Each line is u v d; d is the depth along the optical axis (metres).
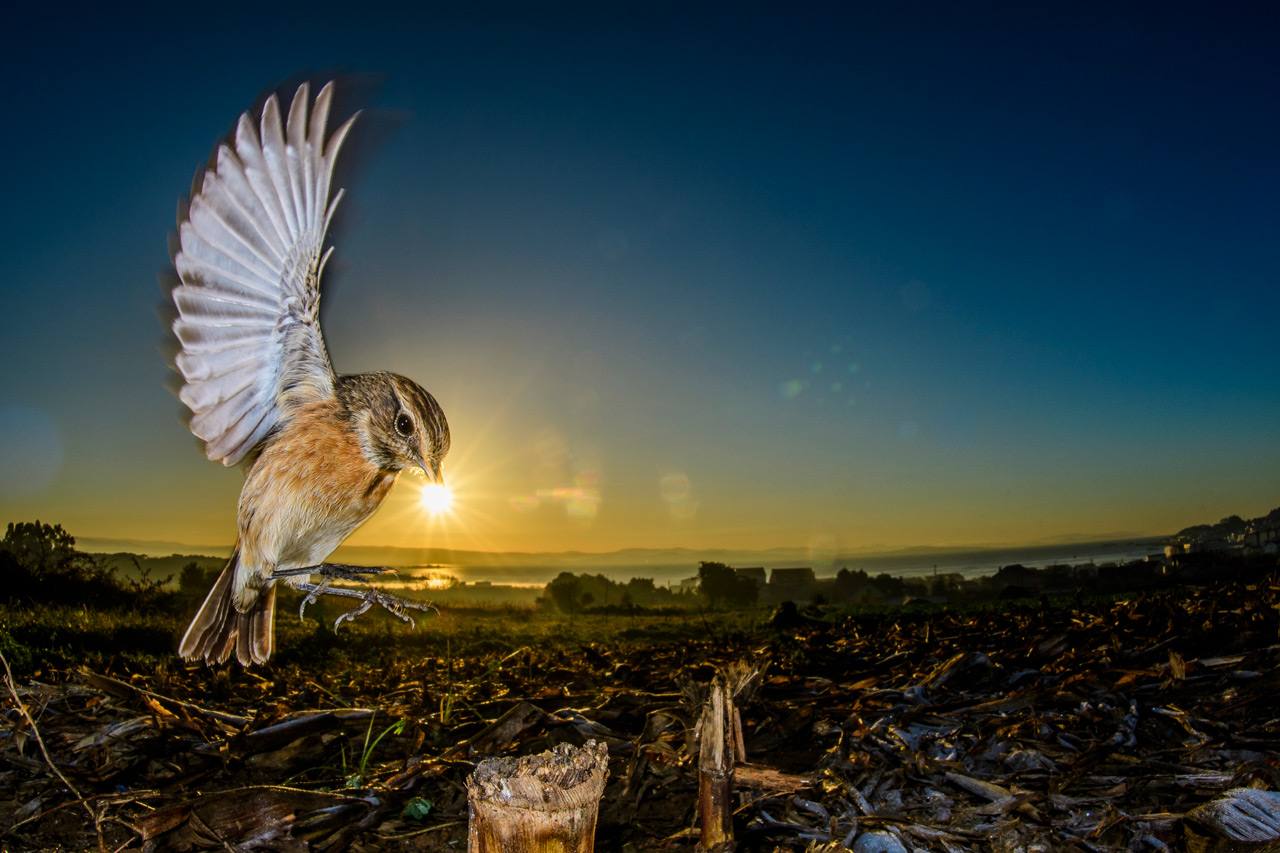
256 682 0.46
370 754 0.29
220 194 0.21
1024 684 0.34
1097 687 0.31
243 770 0.28
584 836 0.16
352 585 0.24
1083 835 0.22
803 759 0.28
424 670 0.51
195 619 0.26
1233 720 0.27
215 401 0.23
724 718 0.21
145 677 0.40
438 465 0.24
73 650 0.50
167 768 0.28
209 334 0.22
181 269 0.22
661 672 0.43
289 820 0.23
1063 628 0.45
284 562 0.25
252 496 0.24
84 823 0.24
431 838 0.23
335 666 0.61
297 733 0.30
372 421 0.24
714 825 0.21
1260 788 0.22
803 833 0.22
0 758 0.27
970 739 0.28
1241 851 0.19
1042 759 0.26
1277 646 0.32
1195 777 0.23
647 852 0.22
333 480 0.24
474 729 0.32
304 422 0.24
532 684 0.42
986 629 0.50
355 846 0.23
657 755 0.27
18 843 0.23
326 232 0.22
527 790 0.16
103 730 0.29
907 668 0.40
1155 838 0.21
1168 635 0.39
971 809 0.23
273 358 0.23
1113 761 0.26
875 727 0.29
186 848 0.22
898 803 0.24
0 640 0.43
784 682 0.37
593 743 0.17
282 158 0.21
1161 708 0.29
